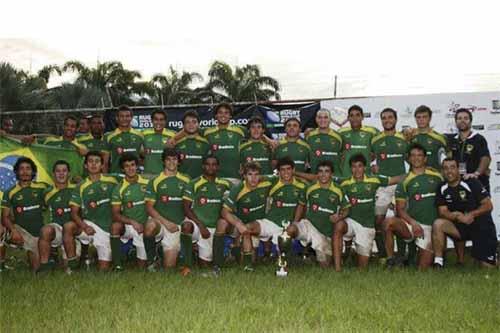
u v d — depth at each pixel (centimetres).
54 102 2414
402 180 795
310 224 788
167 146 859
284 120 946
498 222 898
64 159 909
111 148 901
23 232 791
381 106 916
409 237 780
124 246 853
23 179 789
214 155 871
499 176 898
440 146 859
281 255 745
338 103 926
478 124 902
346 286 638
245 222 796
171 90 2964
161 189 780
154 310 532
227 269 757
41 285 655
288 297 584
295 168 862
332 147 876
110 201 785
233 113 956
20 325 499
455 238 768
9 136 892
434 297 583
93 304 561
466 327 487
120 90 2939
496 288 625
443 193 770
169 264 781
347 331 467
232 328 475
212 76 2944
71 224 766
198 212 782
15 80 2125
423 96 908
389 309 536
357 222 782
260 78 2905
